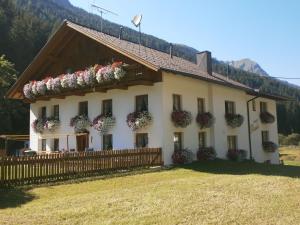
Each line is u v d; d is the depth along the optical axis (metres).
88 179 14.52
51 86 23.80
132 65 19.53
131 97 21.23
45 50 25.12
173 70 18.97
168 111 20.12
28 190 12.19
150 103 20.33
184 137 21.11
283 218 8.27
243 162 22.28
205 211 8.83
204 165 19.75
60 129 25.30
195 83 22.55
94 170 15.75
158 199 10.20
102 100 22.86
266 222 7.94
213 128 23.31
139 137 20.88
